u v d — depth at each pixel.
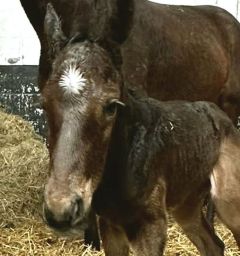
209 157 1.03
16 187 1.50
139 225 0.89
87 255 1.24
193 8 1.49
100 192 0.88
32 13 1.28
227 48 1.51
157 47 1.28
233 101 1.54
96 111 0.74
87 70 0.75
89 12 1.16
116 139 0.85
